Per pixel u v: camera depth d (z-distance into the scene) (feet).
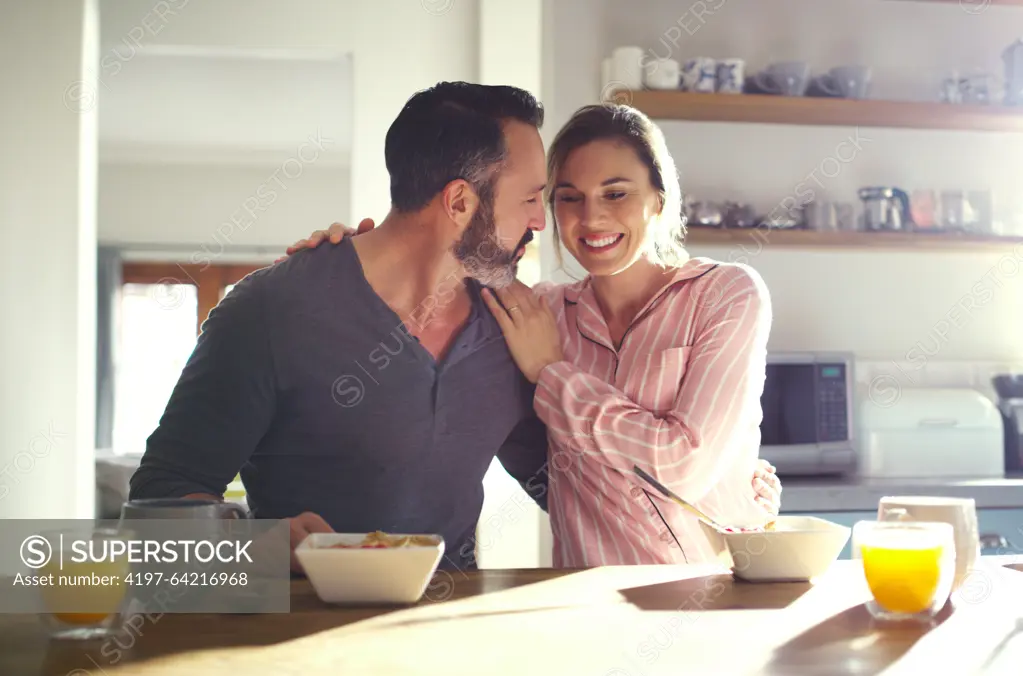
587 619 3.67
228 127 21.79
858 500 9.69
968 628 3.57
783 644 3.35
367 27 10.92
